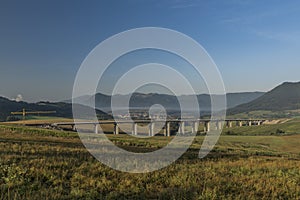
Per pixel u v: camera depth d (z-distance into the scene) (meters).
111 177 12.80
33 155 17.31
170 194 10.13
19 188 10.15
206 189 10.76
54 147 22.94
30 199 8.87
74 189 10.18
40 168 12.78
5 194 9.17
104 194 10.38
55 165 13.98
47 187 10.70
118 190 10.75
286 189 12.07
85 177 12.12
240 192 11.09
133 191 10.69
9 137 35.34
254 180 13.67
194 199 9.88
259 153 39.12
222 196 10.19
